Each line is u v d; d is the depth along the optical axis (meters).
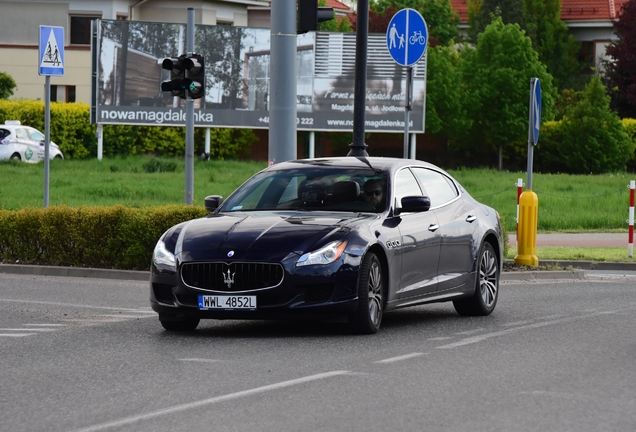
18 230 34.31
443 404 14.03
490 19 128.75
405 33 32.88
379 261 20.67
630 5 114.75
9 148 78.94
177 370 16.64
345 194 21.84
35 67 94.75
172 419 13.21
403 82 83.12
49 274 33.34
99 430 12.68
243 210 21.98
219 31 80.88
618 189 69.44
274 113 33.00
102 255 33.22
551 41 128.50
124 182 63.84
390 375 16.12
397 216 21.62
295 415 13.38
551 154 94.62
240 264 19.47
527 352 18.39
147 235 32.59
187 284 19.69
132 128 85.19
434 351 18.47
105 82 79.81
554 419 13.19
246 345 19.20
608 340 19.84
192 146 36.06
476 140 94.62
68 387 15.34
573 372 16.45
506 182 73.62
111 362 17.44
